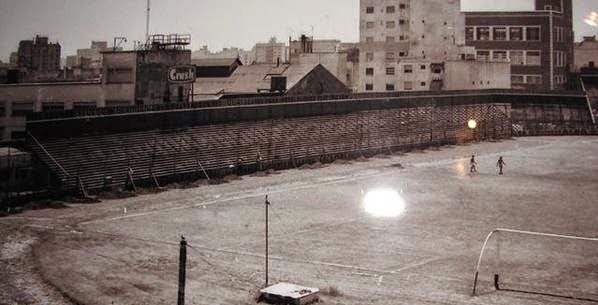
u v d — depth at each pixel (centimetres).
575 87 10194
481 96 8819
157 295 2203
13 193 4147
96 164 4619
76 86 6362
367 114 7419
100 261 2656
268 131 6228
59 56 10338
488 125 8350
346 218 3678
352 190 4659
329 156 6222
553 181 5084
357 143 6675
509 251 2905
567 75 10619
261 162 5578
